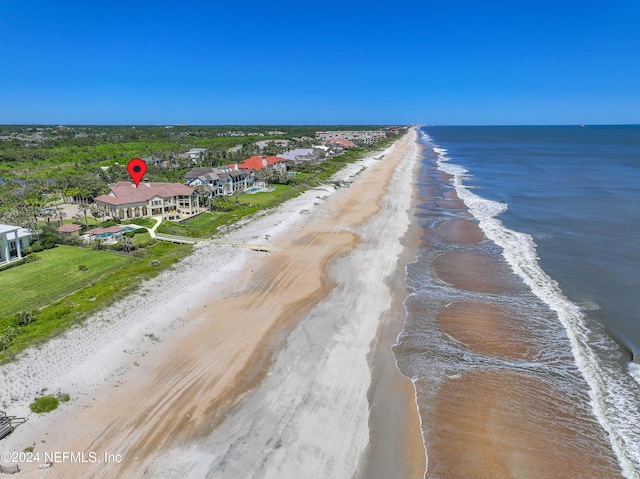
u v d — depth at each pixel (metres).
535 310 35.12
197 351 29.69
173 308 35.50
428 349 30.22
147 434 22.06
